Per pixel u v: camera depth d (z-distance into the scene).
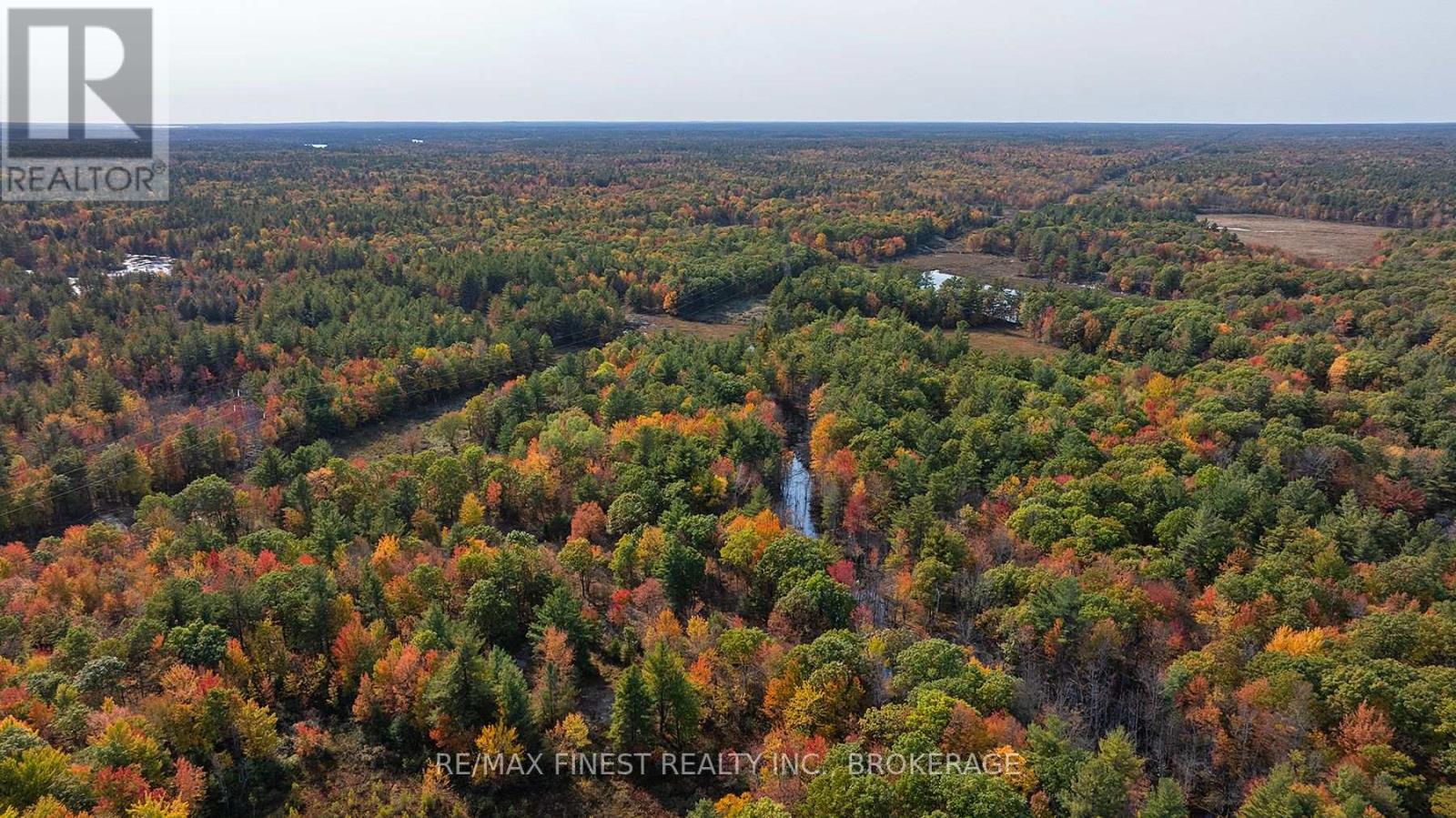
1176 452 106.75
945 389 134.25
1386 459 105.50
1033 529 90.81
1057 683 73.69
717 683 73.12
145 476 107.56
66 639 68.38
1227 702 67.31
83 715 61.06
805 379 144.62
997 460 108.12
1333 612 77.75
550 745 68.25
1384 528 89.94
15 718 59.56
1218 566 85.50
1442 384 124.25
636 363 142.88
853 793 54.06
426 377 140.88
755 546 87.81
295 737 68.12
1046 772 58.09
